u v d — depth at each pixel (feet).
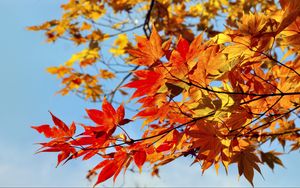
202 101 2.59
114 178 2.78
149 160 3.02
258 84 2.81
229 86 2.72
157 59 2.51
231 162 2.92
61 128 2.66
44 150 2.67
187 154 3.03
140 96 2.61
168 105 2.68
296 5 2.30
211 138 2.71
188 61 2.49
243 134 2.93
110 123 2.67
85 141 2.68
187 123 2.69
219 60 2.51
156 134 2.84
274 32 2.41
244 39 2.47
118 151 2.78
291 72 2.81
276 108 2.98
